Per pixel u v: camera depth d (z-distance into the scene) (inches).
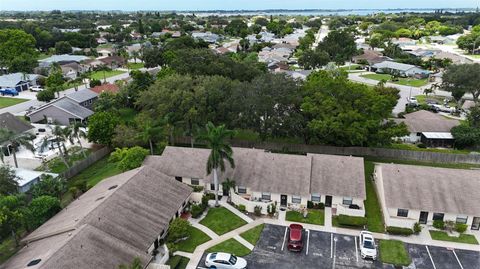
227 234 1748.3
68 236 1385.3
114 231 1483.8
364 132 2345.0
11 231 1600.6
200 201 2004.2
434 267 1520.7
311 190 1958.7
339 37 6373.0
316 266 1534.2
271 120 2546.8
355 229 1797.5
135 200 1700.3
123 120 3191.4
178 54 4072.3
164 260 1525.6
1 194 1790.1
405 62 6127.0
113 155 2367.1
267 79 2618.1
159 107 2647.6
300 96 2598.4
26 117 3518.7
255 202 1916.8
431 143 2824.8
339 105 2487.7
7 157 2672.2
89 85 4916.3
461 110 3597.4
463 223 1779.0
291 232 1674.5
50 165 2539.4
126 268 1275.8
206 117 2657.5
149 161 2212.1
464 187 1840.6
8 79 4694.9
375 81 5049.2
